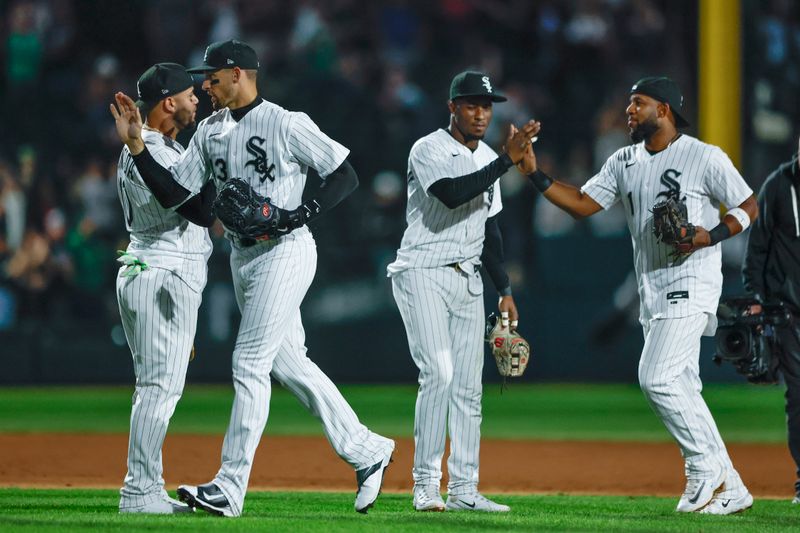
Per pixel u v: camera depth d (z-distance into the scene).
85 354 59.19
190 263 21.50
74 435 39.47
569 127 68.06
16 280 59.44
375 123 67.38
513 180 61.66
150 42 70.94
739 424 43.88
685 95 68.75
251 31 70.56
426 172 21.91
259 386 20.88
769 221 24.92
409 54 72.38
